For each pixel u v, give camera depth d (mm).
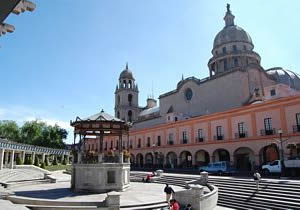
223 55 56625
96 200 14016
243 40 57562
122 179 18859
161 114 59094
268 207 15289
